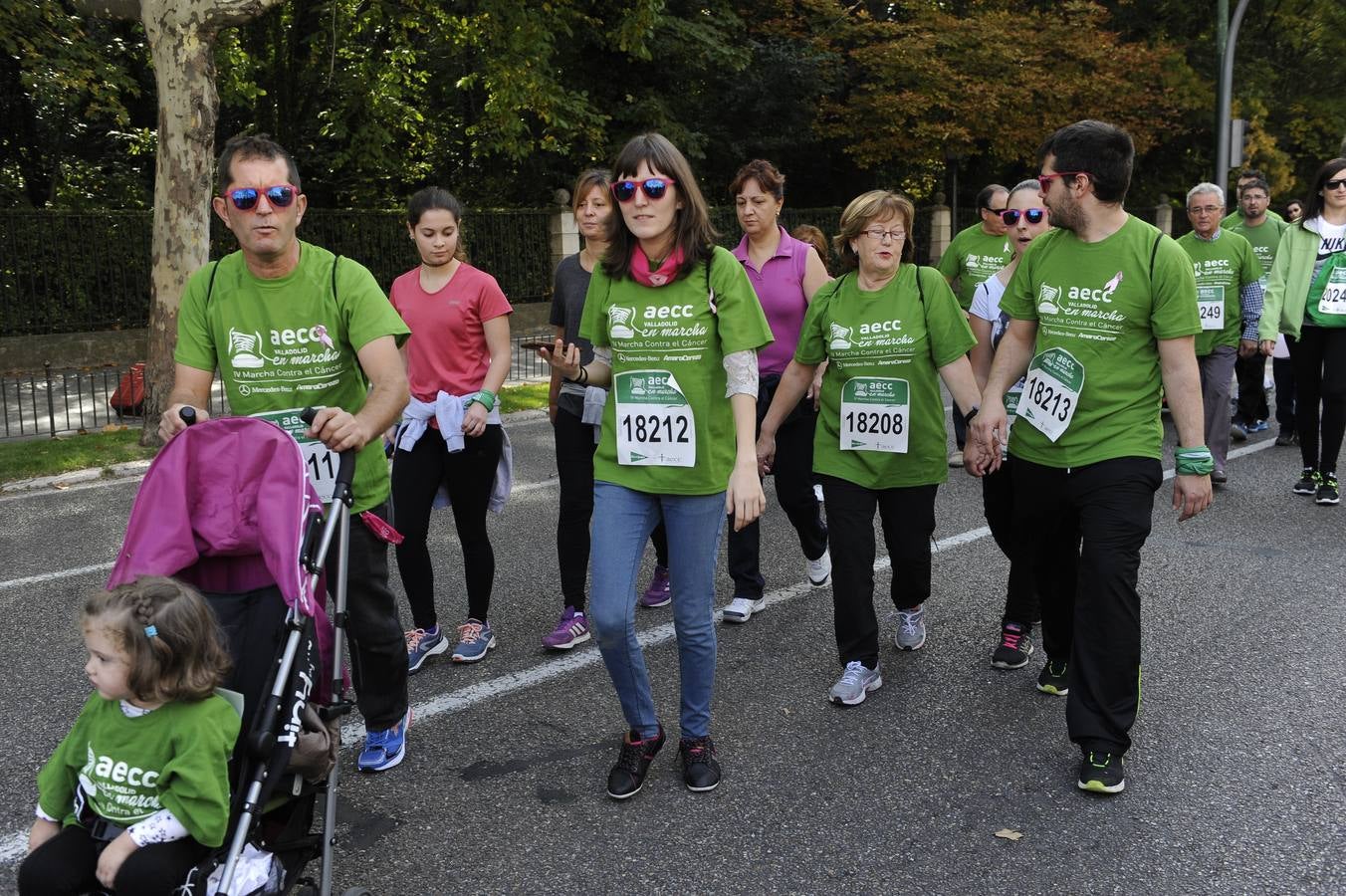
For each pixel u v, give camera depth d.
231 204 3.26
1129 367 3.85
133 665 2.41
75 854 2.47
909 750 4.05
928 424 4.42
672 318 3.54
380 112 18.78
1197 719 4.29
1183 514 3.84
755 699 4.51
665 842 3.44
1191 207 7.81
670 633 5.25
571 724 4.28
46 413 11.53
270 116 19.86
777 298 5.33
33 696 4.53
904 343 4.29
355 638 3.71
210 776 2.45
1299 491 7.82
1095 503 3.82
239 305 3.43
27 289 14.16
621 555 3.62
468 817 3.59
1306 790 3.71
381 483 3.70
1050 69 24.17
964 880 3.22
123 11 9.72
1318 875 3.22
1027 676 4.72
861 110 23.00
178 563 2.88
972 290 7.18
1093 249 3.87
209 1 9.53
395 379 3.41
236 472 2.93
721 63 20.92
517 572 6.16
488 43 17.41
